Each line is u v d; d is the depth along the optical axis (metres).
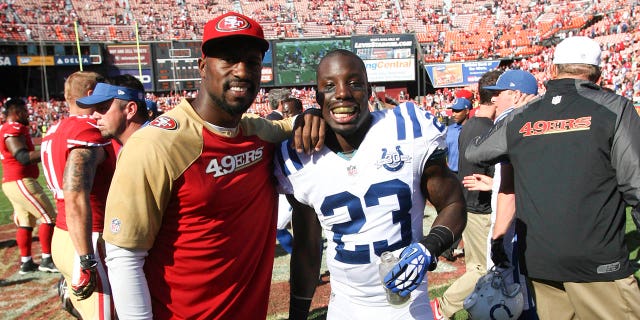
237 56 1.80
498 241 2.91
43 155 2.69
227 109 1.83
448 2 37.19
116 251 1.74
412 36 32.22
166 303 1.90
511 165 2.81
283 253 5.82
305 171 2.00
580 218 2.31
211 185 1.84
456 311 3.48
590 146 2.31
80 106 2.68
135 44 31.17
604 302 2.32
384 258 1.84
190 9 35.19
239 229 1.96
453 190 2.00
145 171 1.71
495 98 3.64
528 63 30.17
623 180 2.26
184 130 1.80
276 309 4.14
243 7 36.06
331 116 1.87
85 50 30.92
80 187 2.41
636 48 24.53
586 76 2.48
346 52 1.88
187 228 1.85
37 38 30.20
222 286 1.96
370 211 1.96
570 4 34.44
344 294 2.12
